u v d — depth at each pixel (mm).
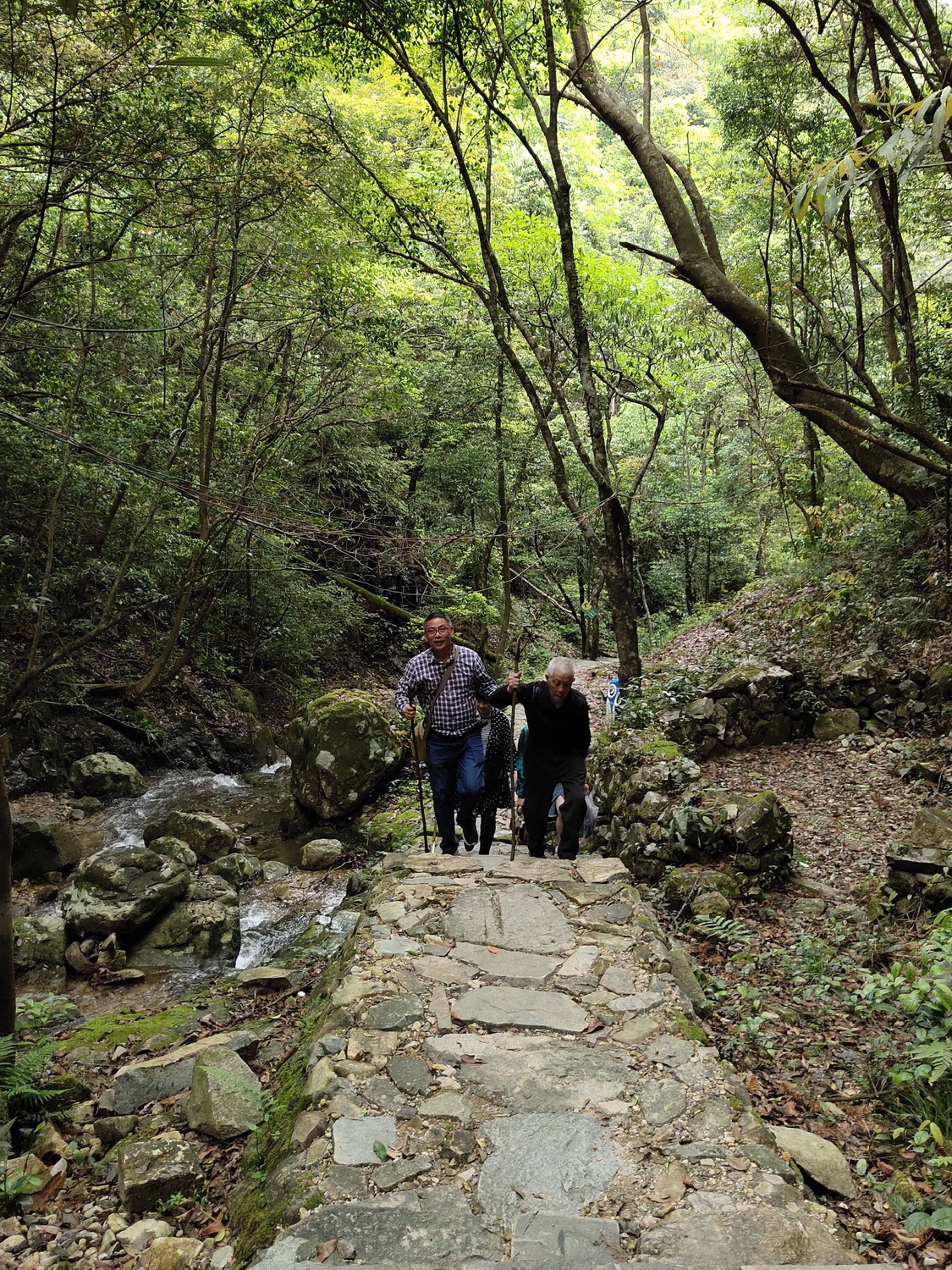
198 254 11219
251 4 9375
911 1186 3242
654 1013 3834
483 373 19703
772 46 13359
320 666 19469
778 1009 4797
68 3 2623
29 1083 4312
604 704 14055
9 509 11156
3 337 9055
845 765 8945
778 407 21125
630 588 11344
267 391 14242
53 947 6625
